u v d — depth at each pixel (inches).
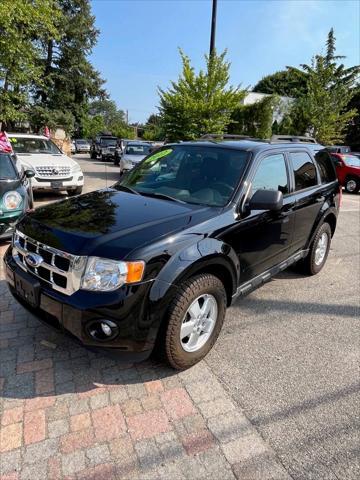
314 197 176.1
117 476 79.9
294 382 113.7
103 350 97.0
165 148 163.8
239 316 154.0
